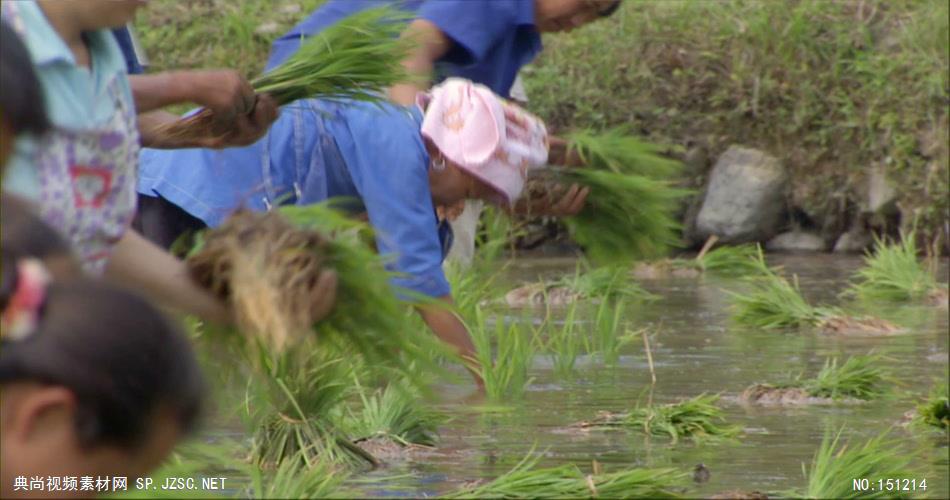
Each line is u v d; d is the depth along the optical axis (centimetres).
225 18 2242
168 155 924
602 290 1683
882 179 2273
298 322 504
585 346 1282
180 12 2266
